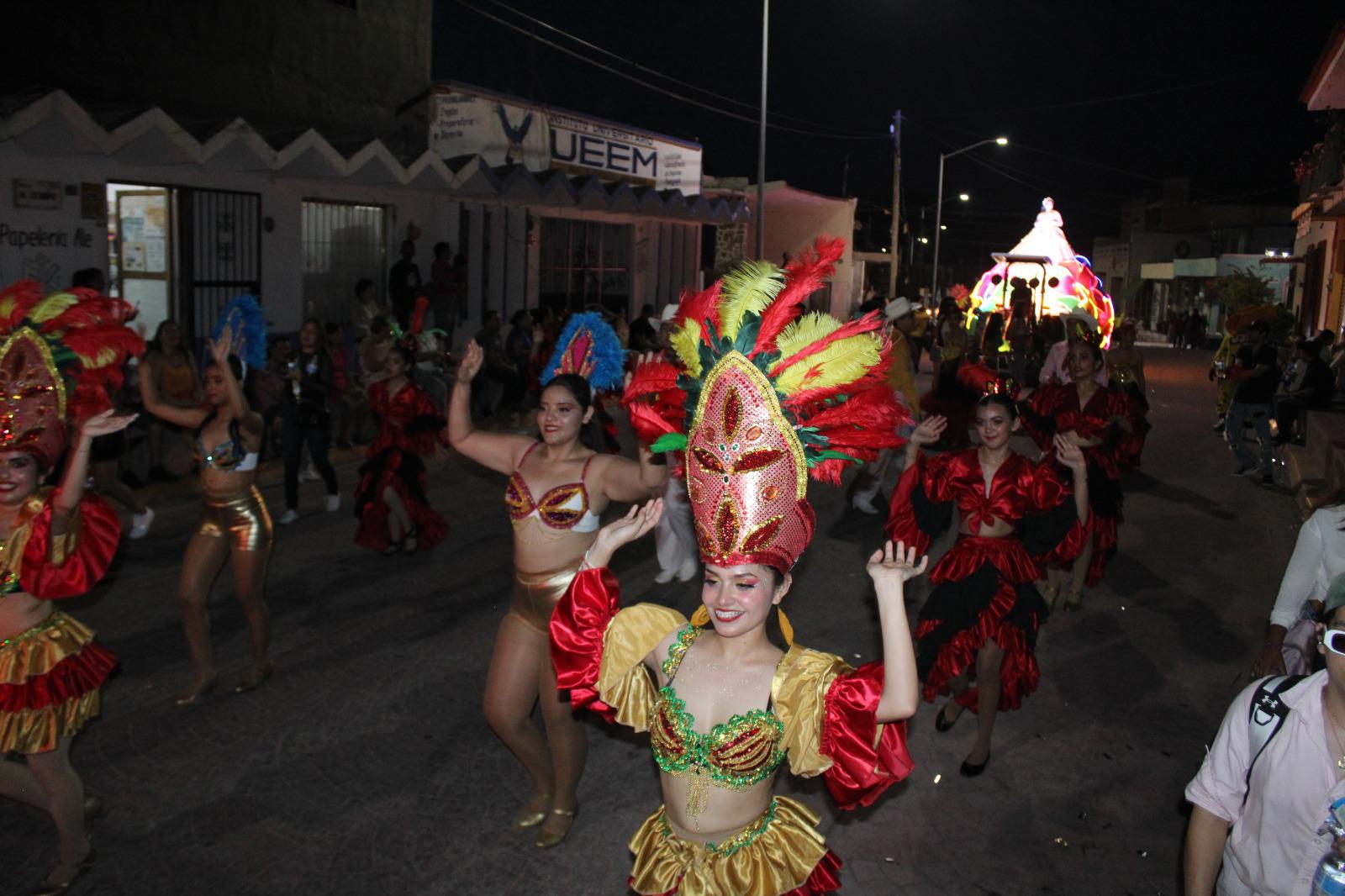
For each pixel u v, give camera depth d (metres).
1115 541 7.59
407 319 14.73
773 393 2.71
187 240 12.48
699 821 2.76
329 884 4.15
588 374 4.72
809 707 2.70
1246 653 6.82
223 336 5.59
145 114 10.39
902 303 9.87
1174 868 4.37
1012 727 5.70
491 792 4.91
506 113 18.11
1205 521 10.54
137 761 5.12
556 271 20.31
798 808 2.91
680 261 24.14
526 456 4.49
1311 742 2.42
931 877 4.29
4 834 4.51
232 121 11.45
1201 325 43.53
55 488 4.00
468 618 7.23
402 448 8.43
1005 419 5.03
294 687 6.02
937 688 5.10
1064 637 7.07
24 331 3.98
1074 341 7.60
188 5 13.70
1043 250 24.89
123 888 4.11
